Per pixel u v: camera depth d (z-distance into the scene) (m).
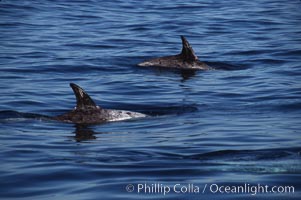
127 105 67.06
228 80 79.00
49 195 40.34
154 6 138.38
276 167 45.44
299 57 92.38
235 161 47.12
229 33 111.62
